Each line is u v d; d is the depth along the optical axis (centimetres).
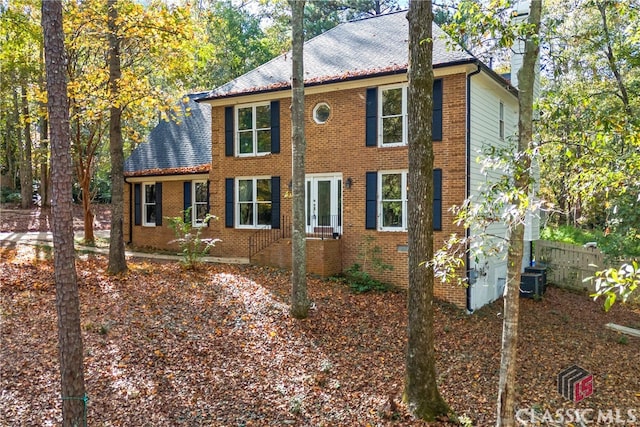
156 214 2084
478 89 1425
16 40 1391
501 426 599
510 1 571
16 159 3700
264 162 1698
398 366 920
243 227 1756
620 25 1561
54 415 634
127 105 1430
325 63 1644
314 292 1294
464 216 568
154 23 1273
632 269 354
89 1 1314
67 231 528
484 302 1460
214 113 1816
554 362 1038
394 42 1612
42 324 917
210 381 785
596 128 578
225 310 1091
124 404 684
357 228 1504
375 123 1470
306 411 720
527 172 546
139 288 1193
